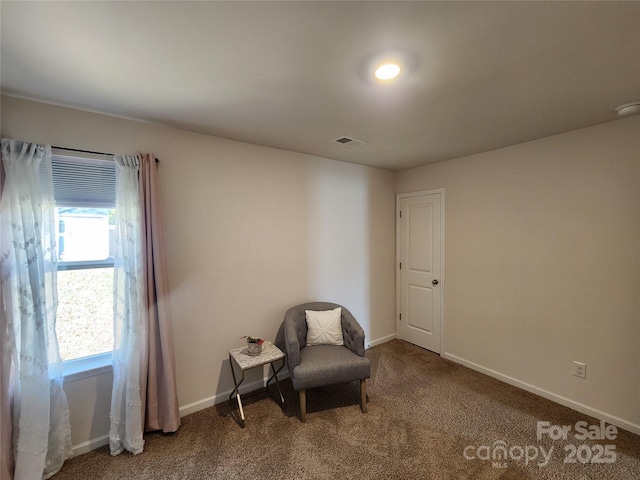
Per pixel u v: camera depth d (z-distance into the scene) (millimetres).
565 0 1032
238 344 2650
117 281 1988
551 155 2512
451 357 3367
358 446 2018
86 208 1990
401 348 3721
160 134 2238
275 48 1313
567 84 1639
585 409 2354
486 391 2711
